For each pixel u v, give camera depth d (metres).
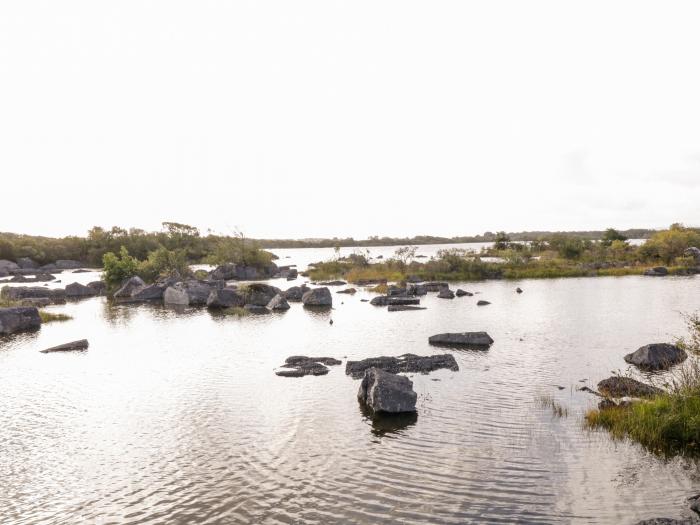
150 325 37.06
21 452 15.07
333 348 27.95
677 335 28.84
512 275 65.88
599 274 66.00
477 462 13.50
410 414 17.34
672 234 80.81
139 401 19.48
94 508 11.82
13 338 32.59
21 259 104.00
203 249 124.69
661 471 12.56
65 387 21.47
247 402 19.09
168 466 13.90
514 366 23.03
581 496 11.54
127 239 118.81
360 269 74.31
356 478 12.84
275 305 44.38
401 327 33.69
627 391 18.44
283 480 12.87
